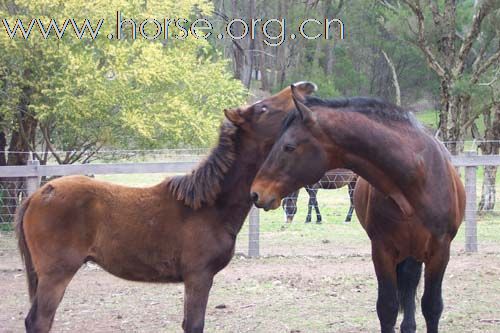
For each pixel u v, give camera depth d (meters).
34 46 10.97
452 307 6.48
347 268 8.35
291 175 4.08
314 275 7.95
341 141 4.14
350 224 12.31
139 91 11.32
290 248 9.73
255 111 4.88
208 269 4.78
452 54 14.52
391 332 4.76
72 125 11.24
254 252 9.07
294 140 4.06
